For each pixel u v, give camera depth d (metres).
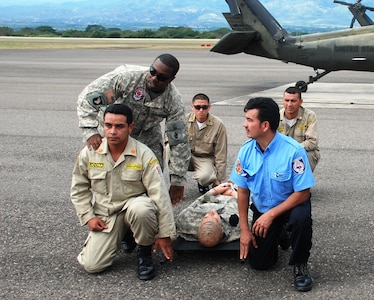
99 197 3.62
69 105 11.84
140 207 3.39
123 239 3.89
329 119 9.90
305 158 3.37
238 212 3.76
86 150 3.60
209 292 3.30
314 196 5.32
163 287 3.37
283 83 16.83
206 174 5.29
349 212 4.82
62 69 22.25
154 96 3.76
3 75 19.42
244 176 3.52
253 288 3.35
